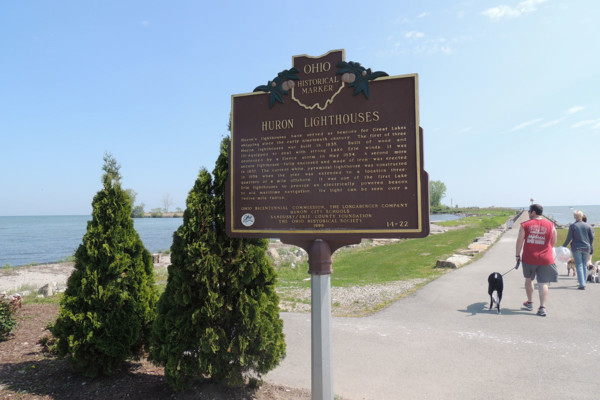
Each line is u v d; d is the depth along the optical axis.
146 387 4.39
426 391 4.31
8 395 4.14
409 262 16.25
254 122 4.30
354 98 4.01
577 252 9.57
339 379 4.68
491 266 13.76
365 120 3.96
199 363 3.95
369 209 3.92
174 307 4.16
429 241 26.36
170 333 4.07
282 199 4.16
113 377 4.65
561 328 6.38
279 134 4.21
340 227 3.97
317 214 4.05
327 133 4.07
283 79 4.23
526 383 4.39
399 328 6.61
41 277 19.12
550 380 4.45
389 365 5.05
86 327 4.43
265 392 4.32
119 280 4.61
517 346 5.58
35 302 9.63
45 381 4.51
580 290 9.27
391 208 3.86
